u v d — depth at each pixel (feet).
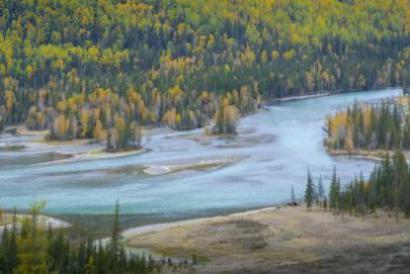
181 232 513.86
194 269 422.00
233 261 441.68
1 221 534.37
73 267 398.83
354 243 479.00
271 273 409.08
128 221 552.00
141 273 412.57
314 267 419.95
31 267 354.95
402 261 426.92
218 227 524.52
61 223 539.29
